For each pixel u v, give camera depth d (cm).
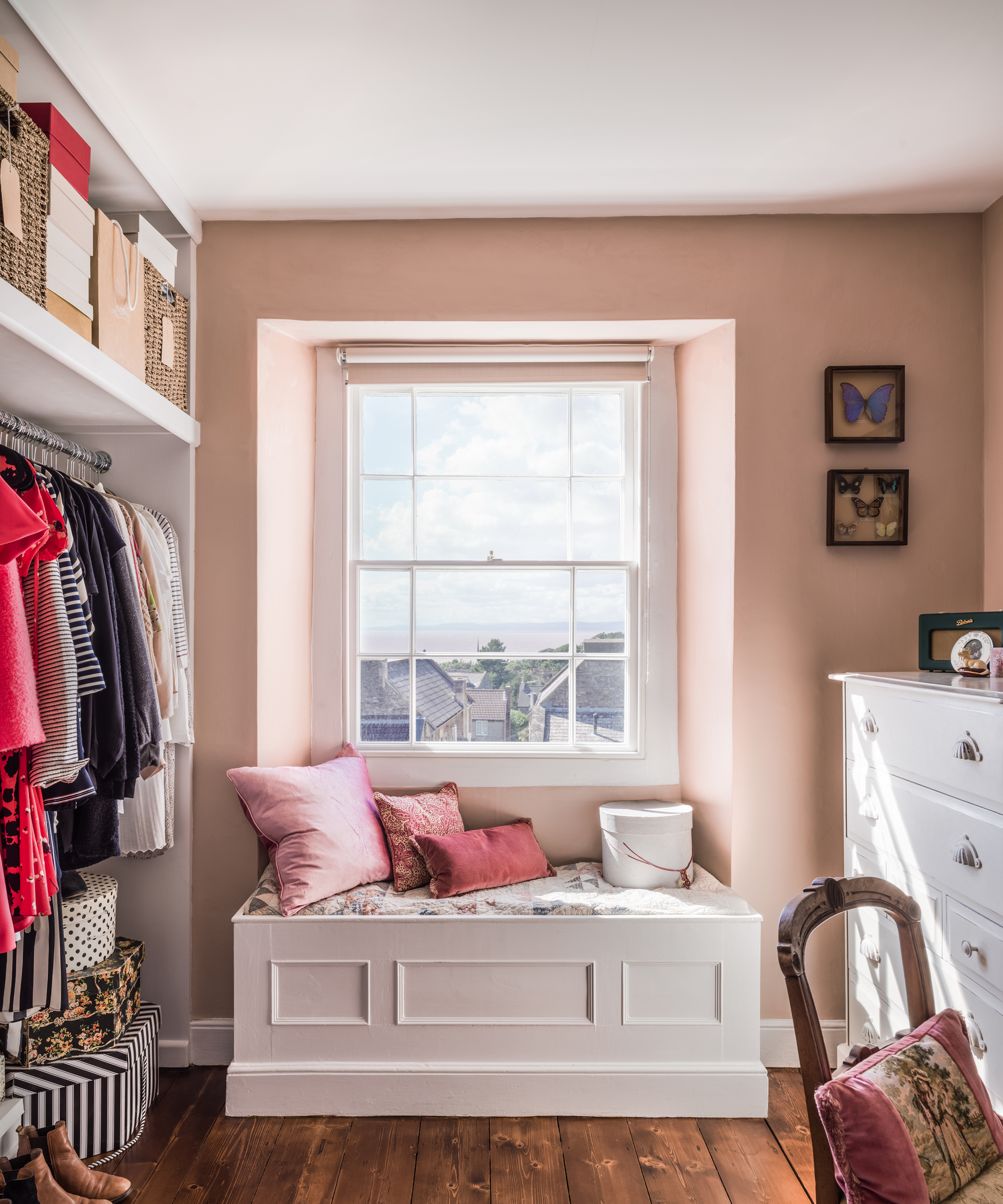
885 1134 124
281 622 275
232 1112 228
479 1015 231
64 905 214
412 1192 196
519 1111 229
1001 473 253
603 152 228
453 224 265
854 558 263
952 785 180
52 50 176
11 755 158
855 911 231
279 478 275
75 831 192
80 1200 179
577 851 286
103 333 199
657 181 244
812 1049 139
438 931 231
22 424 186
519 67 192
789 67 192
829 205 258
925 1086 135
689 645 286
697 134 220
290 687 279
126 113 209
